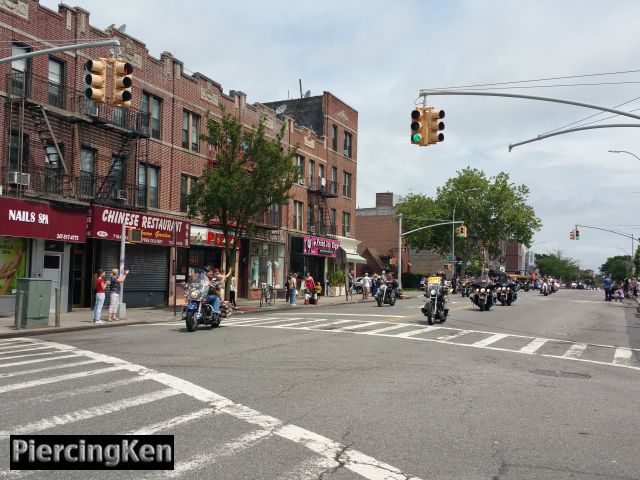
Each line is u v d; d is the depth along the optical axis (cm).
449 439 630
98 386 848
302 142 4209
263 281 3784
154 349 1262
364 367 1069
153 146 2791
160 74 2845
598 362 1273
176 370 994
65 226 2239
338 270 4675
